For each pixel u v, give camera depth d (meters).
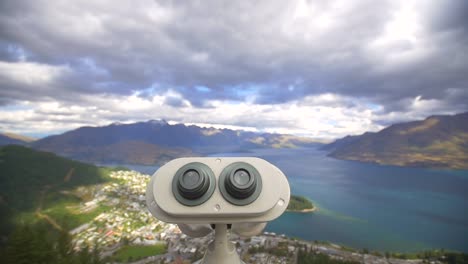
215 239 1.94
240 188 1.53
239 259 1.99
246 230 1.98
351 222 44.88
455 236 38.31
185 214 1.55
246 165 1.66
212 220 1.61
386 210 52.25
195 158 1.75
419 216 48.31
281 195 1.64
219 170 1.67
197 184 1.54
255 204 1.58
